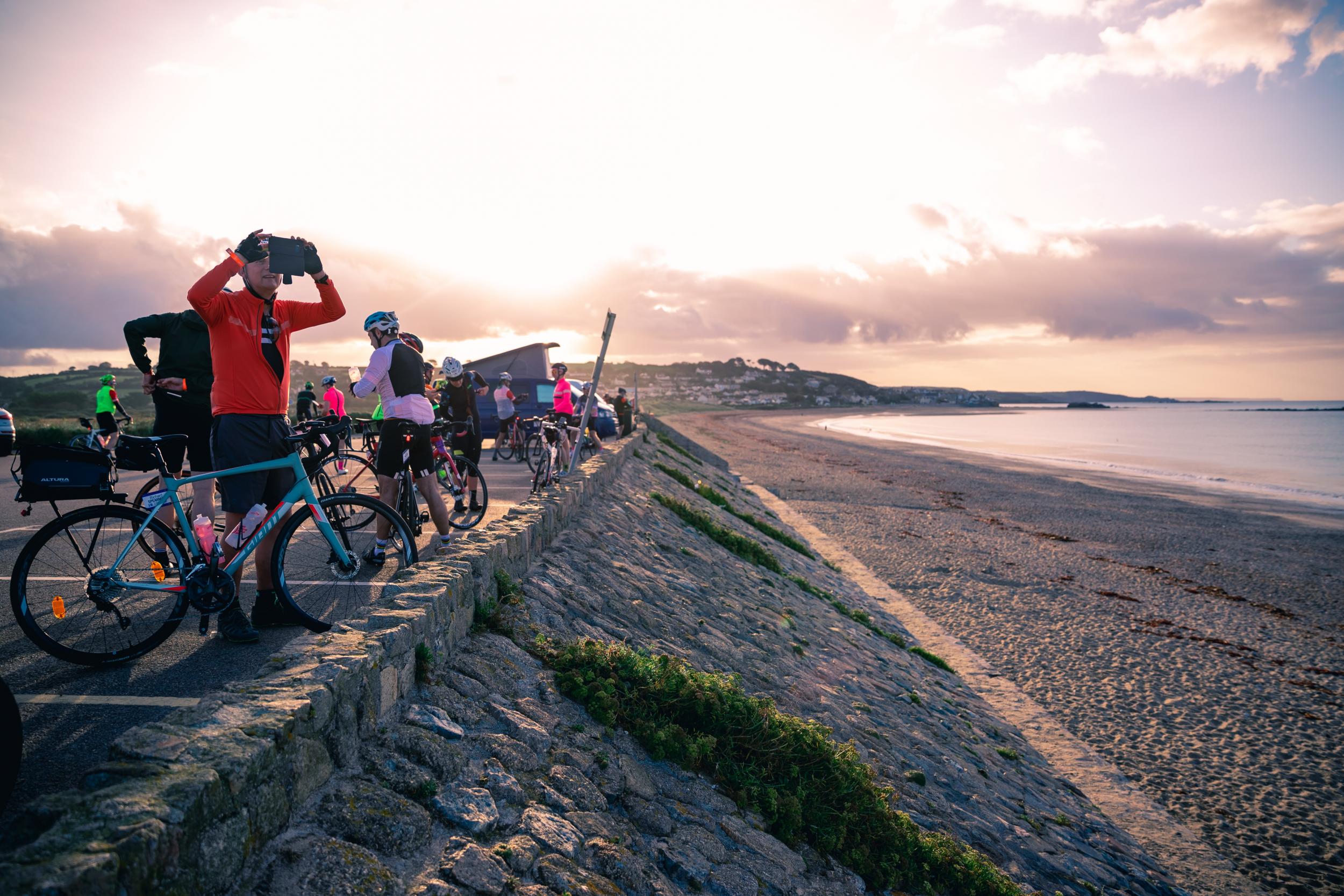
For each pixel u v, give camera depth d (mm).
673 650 6469
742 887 3541
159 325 4992
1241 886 6586
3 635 4332
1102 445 76750
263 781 2316
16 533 7723
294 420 12953
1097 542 23203
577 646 4855
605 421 20125
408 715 3404
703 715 4770
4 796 2373
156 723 2348
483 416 20781
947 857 5047
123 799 1897
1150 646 13344
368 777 2914
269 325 4250
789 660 8375
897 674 9992
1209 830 7562
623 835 3457
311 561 4652
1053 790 7957
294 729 2527
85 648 3963
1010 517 27703
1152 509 30531
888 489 34344
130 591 4031
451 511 9375
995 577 18031
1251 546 23188
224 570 4156
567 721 4148
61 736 3154
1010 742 9086
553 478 9492
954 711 9438
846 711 7434
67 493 3842
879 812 4945
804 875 4078
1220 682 11742
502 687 4113
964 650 12695
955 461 52500
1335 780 8664
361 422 6211
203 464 5191
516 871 2793
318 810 2609
